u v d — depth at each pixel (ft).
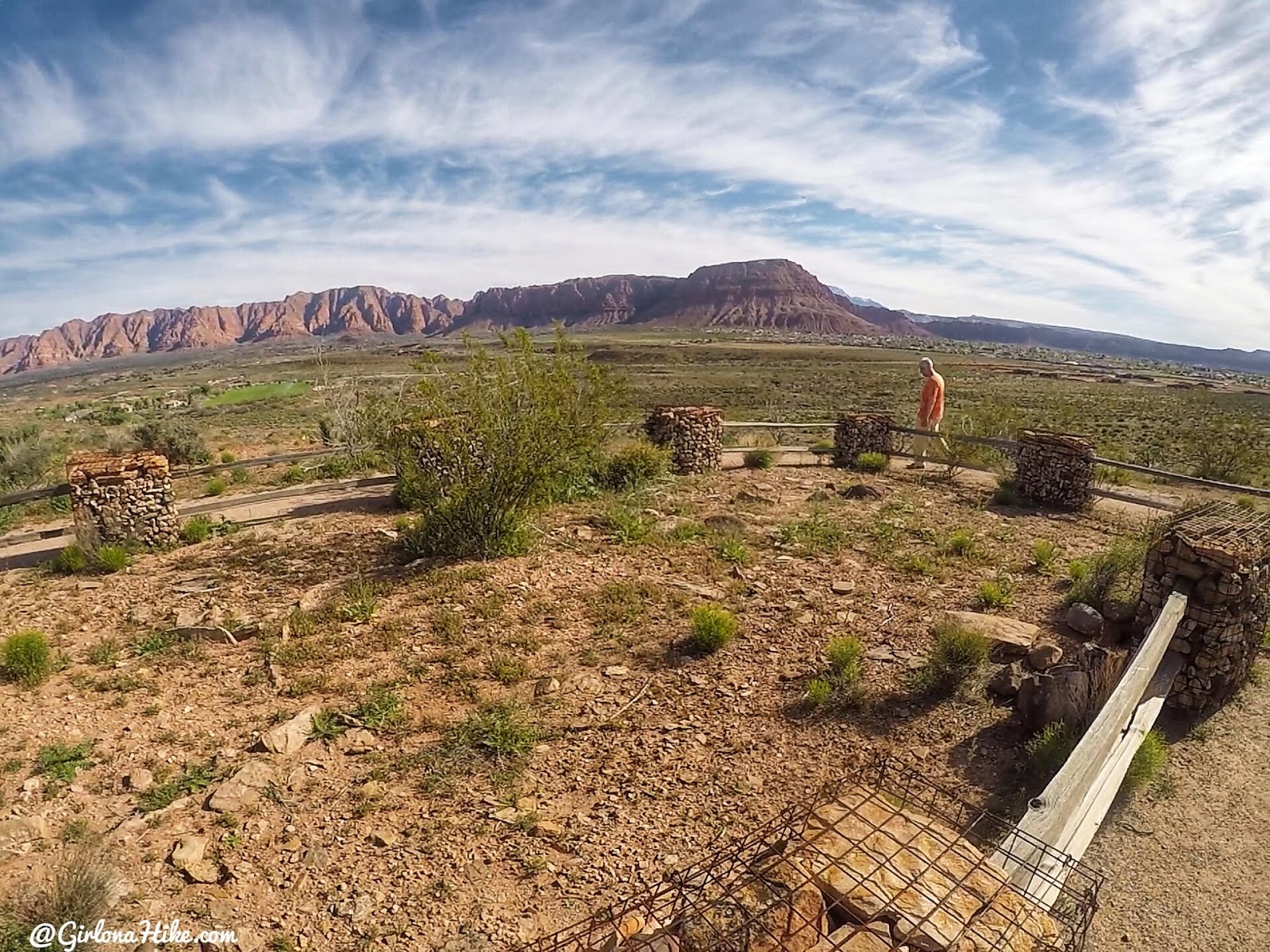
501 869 11.48
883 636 20.52
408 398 43.11
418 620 21.65
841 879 7.59
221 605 23.54
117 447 62.13
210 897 10.84
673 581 24.93
